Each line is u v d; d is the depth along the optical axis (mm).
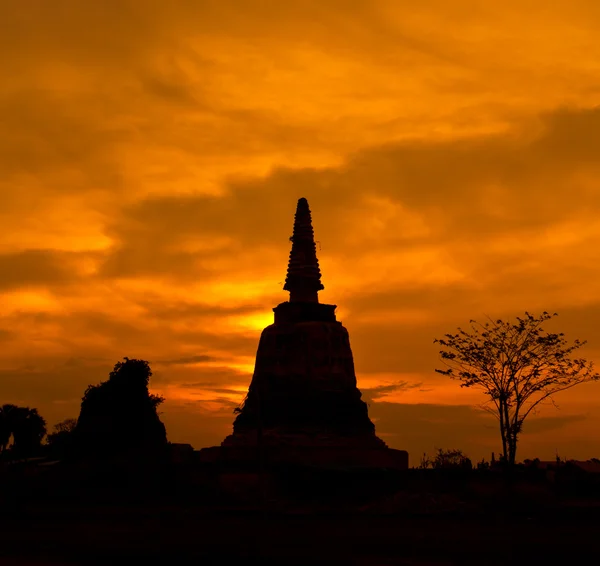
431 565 38844
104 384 101562
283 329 95562
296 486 82562
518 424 77312
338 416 90875
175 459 91562
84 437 97375
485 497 79625
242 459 86062
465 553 43000
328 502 79938
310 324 95312
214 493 82188
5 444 123812
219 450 89250
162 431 102188
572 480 85500
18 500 83688
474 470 87875
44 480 87938
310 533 54406
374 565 39156
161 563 40906
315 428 88938
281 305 98375
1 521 67250
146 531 57000
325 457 86125
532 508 72438
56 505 80562
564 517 65312
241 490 81625
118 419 98500
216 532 55625
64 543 49750
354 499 80938
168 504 80188
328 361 93812
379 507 73562
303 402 90625
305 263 100625
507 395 77375
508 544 47062
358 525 60375
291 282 100062
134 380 101188
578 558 40969
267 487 81188
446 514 69188
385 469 84812
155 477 87000
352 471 83188
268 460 85062
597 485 84438
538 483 84812
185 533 55219
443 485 83625
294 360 93625
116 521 66625
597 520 62688
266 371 93812
